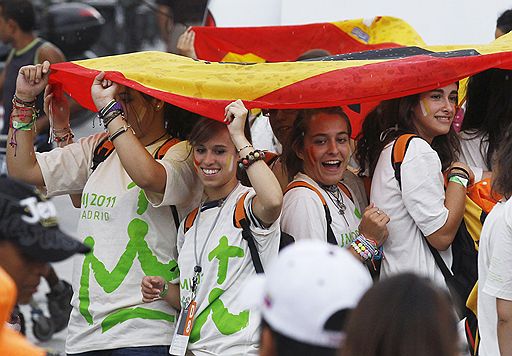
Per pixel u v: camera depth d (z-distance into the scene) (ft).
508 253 34.14
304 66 41.09
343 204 42.29
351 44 56.08
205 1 70.74
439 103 43.14
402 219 41.96
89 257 41.09
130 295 40.52
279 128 44.04
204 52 59.31
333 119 41.50
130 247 40.65
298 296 21.84
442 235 41.50
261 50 58.39
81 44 97.66
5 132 70.54
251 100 39.86
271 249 38.09
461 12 61.21
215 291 38.24
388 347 21.20
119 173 41.73
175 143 41.96
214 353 38.06
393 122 43.86
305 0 62.95
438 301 21.43
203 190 41.39
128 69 41.91
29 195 25.94
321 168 41.60
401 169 41.68
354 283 22.02
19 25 70.85
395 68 40.60
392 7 61.72
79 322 41.42
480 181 43.37
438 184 41.55
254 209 37.81
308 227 40.50
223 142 38.93
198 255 38.99
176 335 38.73
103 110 39.70
